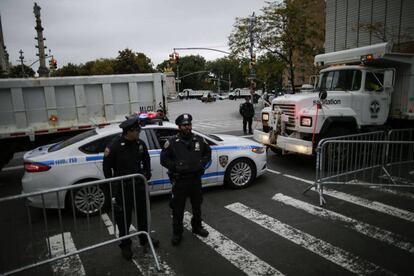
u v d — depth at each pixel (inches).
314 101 302.0
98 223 199.3
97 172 209.3
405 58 311.9
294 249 159.5
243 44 890.7
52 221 204.4
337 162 253.9
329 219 194.5
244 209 213.9
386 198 228.5
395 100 333.4
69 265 150.1
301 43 810.8
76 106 371.6
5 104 335.0
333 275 136.4
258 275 137.7
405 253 152.9
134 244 170.9
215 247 163.6
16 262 139.6
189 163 160.9
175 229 166.9
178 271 142.6
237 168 255.1
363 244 162.7
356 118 298.2
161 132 233.0
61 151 208.4
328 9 742.5
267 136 335.3
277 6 820.0
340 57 341.7
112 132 219.6
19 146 353.1
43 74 856.3
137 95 405.1
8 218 138.2
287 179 281.7
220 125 773.3
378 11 624.1
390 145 295.4
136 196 155.3
